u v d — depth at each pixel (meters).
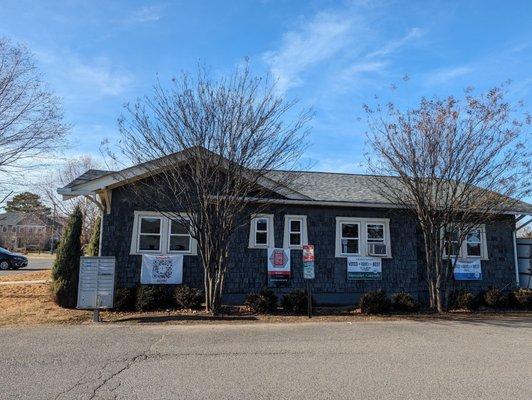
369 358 8.38
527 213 18.05
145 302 13.80
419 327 11.84
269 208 16.91
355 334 10.74
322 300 16.77
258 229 16.78
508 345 9.70
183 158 13.41
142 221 15.95
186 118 13.02
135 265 15.64
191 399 6.04
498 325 12.38
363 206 17.14
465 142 14.36
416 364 7.98
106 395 6.14
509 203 15.29
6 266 33.31
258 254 16.59
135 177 15.02
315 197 17.05
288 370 7.49
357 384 6.77
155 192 15.39
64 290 13.80
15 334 10.10
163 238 15.93
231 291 16.17
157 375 7.10
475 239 18.53
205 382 6.78
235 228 13.98
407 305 14.91
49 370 7.30
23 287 17.69
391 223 17.80
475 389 6.58
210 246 13.59
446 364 8.00
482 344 9.77
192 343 9.48
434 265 15.86
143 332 10.57
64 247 14.11
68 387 6.46
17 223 73.31
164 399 6.03
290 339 10.05
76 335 10.09
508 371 7.57
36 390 6.31
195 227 13.90
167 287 15.63
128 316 12.84
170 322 12.02
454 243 17.81
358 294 17.08
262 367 7.66
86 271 12.20
